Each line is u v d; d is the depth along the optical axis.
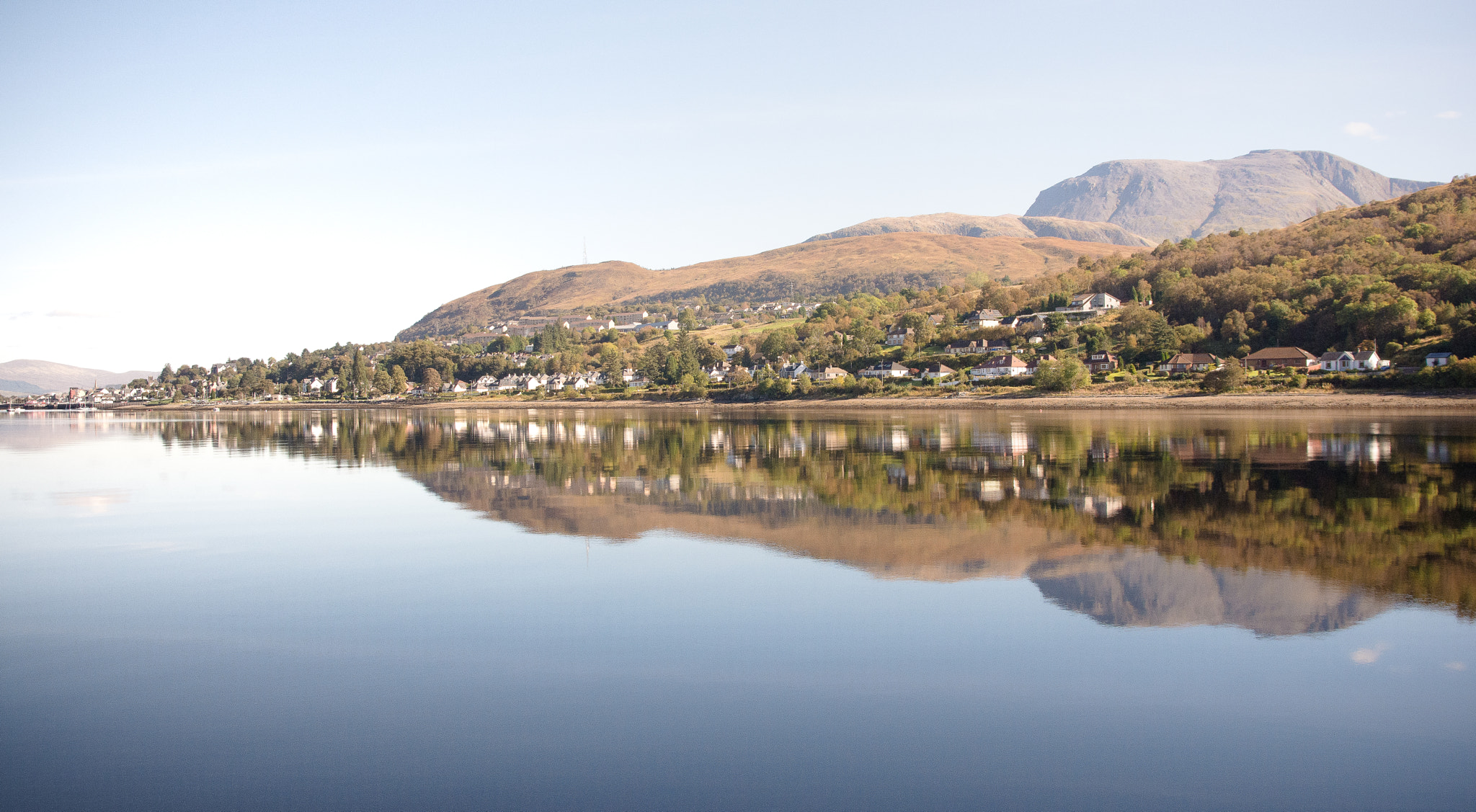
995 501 45.06
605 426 120.88
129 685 21.47
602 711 19.55
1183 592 27.83
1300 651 22.62
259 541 38.19
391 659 22.94
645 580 30.25
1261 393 129.00
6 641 24.83
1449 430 80.06
